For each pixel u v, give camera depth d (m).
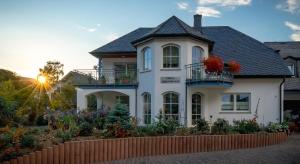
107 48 28.38
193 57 24.17
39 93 30.91
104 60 28.56
